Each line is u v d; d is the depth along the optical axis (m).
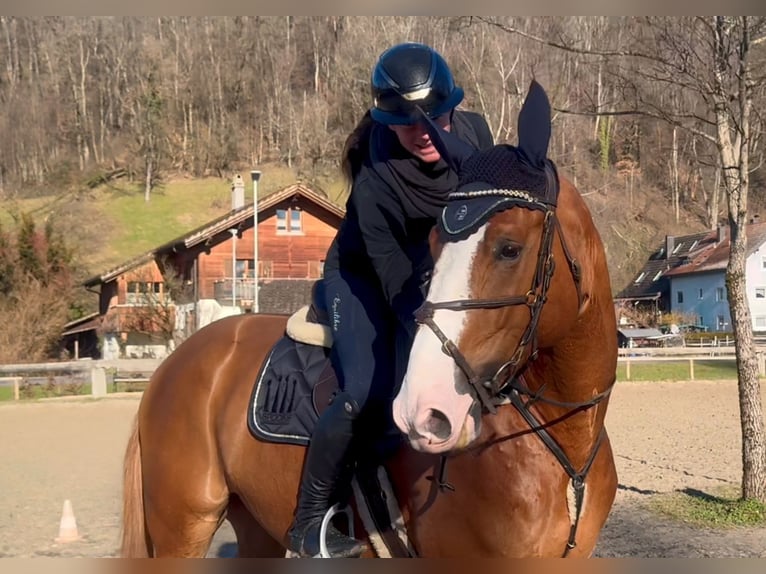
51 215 49.81
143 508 3.63
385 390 2.66
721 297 44.56
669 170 52.81
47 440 10.91
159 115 61.34
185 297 31.45
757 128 6.38
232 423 3.25
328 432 2.68
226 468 3.30
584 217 2.38
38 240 29.23
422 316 2.09
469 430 2.10
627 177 51.53
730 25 5.97
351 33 41.38
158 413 3.55
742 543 5.57
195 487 3.39
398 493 2.70
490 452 2.49
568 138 29.92
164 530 3.50
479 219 2.11
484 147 2.80
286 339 3.23
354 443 2.68
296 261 32.66
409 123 2.47
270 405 3.10
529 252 2.12
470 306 2.07
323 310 3.11
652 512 6.56
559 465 2.51
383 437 2.71
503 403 2.51
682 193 53.88
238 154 61.81
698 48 6.01
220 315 30.42
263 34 60.78
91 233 50.62
